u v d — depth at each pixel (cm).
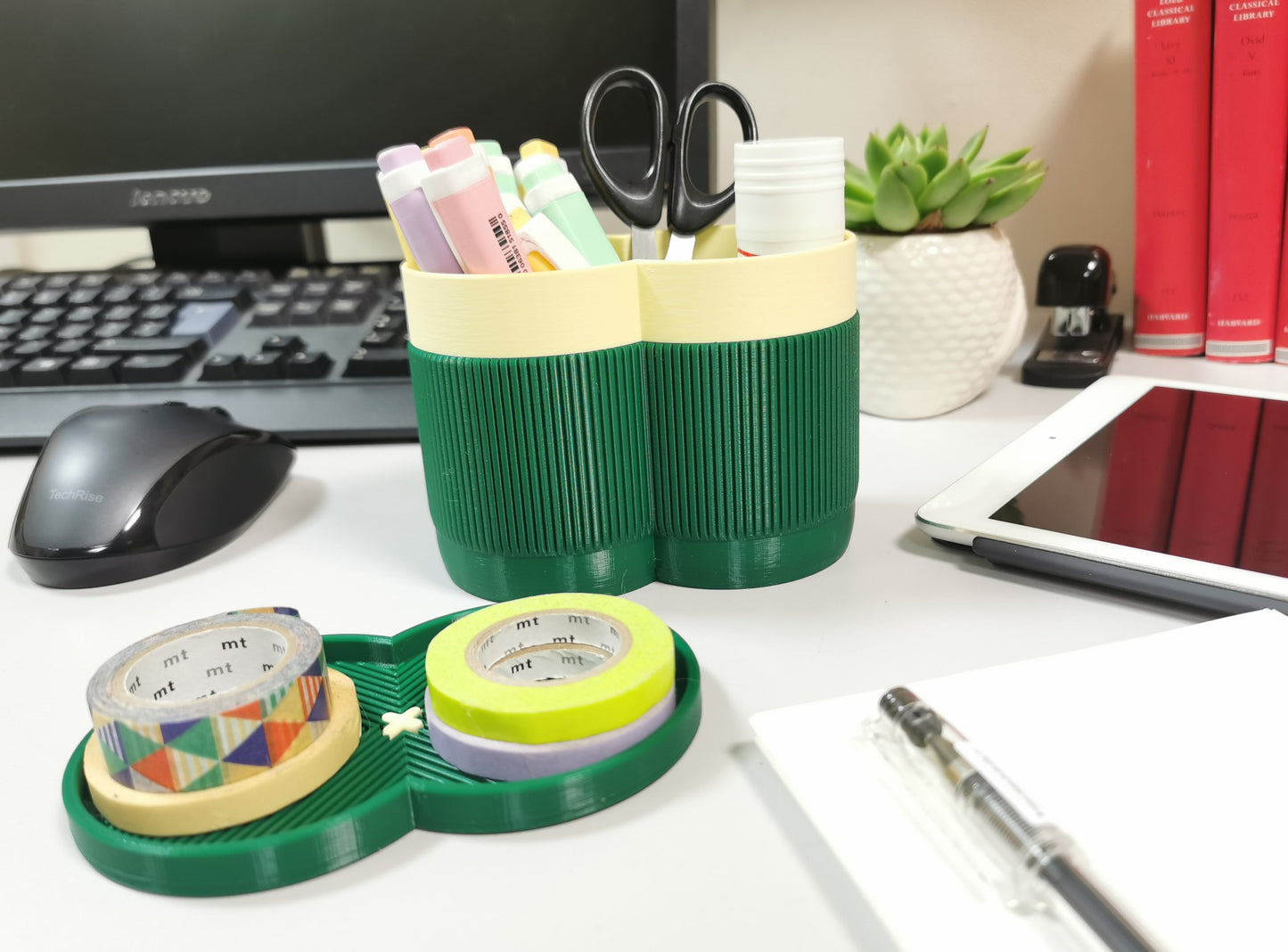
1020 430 58
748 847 27
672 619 39
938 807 26
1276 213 64
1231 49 61
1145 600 39
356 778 30
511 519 39
